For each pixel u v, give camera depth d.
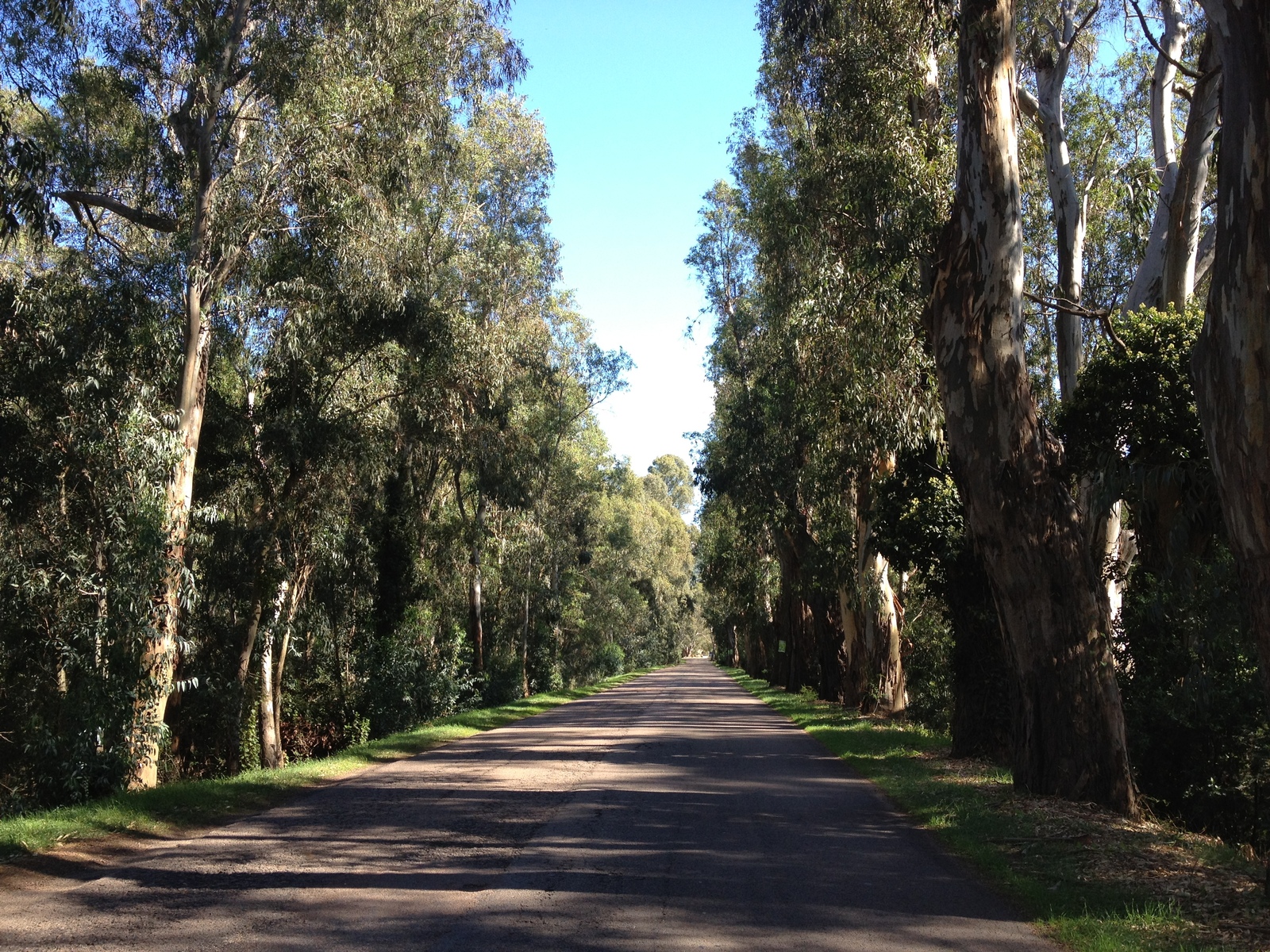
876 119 18.02
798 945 6.14
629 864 8.41
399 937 6.20
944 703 23.97
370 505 28.27
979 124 12.59
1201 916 6.81
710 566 51.34
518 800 12.02
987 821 10.38
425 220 25.03
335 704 30.98
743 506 36.69
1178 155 19.50
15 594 18.39
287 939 6.13
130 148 18.66
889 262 17.72
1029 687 12.69
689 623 145.00
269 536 22.08
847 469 24.81
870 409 19.52
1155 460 12.80
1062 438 13.42
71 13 16.92
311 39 18.86
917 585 27.20
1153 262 17.56
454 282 26.53
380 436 23.89
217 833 9.84
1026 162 22.36
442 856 8.68
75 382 17.42
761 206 27.28
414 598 31.11
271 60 18.70
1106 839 9.58
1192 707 13.52
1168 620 14.01
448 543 35.12
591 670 66.50
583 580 59.84
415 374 23.00
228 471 22.62
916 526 17.11
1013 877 7.94
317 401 22.09
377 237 20.28
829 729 22.84
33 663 19.17
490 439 29.86
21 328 17.97
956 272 12.77
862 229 19.42
